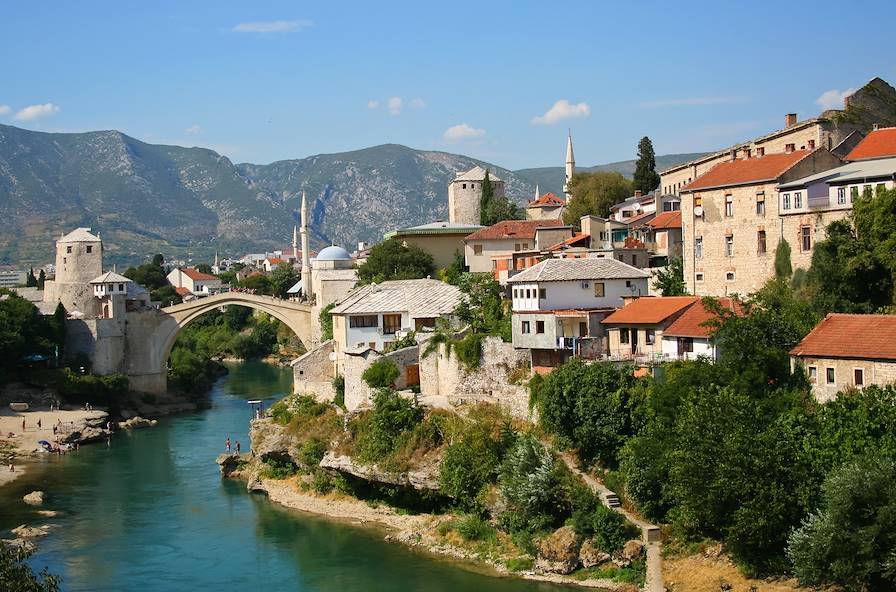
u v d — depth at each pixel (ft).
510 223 543.80
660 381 285.64
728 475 231.71
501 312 384.68
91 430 498.28
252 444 399.03
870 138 345.31
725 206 351.46
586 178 636.89
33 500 365.20
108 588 271.49
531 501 271.69
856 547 211.61
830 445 235.20
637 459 265.54
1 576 181.78
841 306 292.40
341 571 274.36
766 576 230.27
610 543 256.52
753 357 268.41
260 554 294.87
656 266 429.38
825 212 316.40
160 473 410.52
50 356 590.55
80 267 645.92
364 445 331.16
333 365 447.01
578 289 346.95
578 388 293.02
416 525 304.30
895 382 240.53
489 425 312.09
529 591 249.14
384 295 434.30
